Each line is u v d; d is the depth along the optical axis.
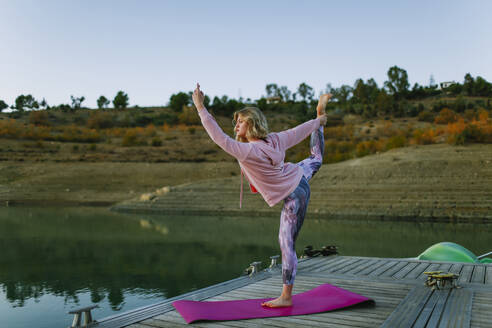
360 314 3.31
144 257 10.95
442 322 3.05
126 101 80.38
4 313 6.43
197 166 35.97
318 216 21.44
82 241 13.66
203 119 2.99
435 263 5.87
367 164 26.84
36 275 8.99
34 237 14.44
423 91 78.50
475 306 3.47
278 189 3.27
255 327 3.01
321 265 5.84
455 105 59.94
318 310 3.34
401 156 27.39
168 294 7.43
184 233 15.59
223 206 24.22
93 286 8.07
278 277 4.93
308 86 96.69
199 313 3.27
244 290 4.28
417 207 20.45
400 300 3.75
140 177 33.38
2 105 72.62
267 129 3.27
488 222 18.30
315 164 3.62
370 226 17.41
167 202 25.81
